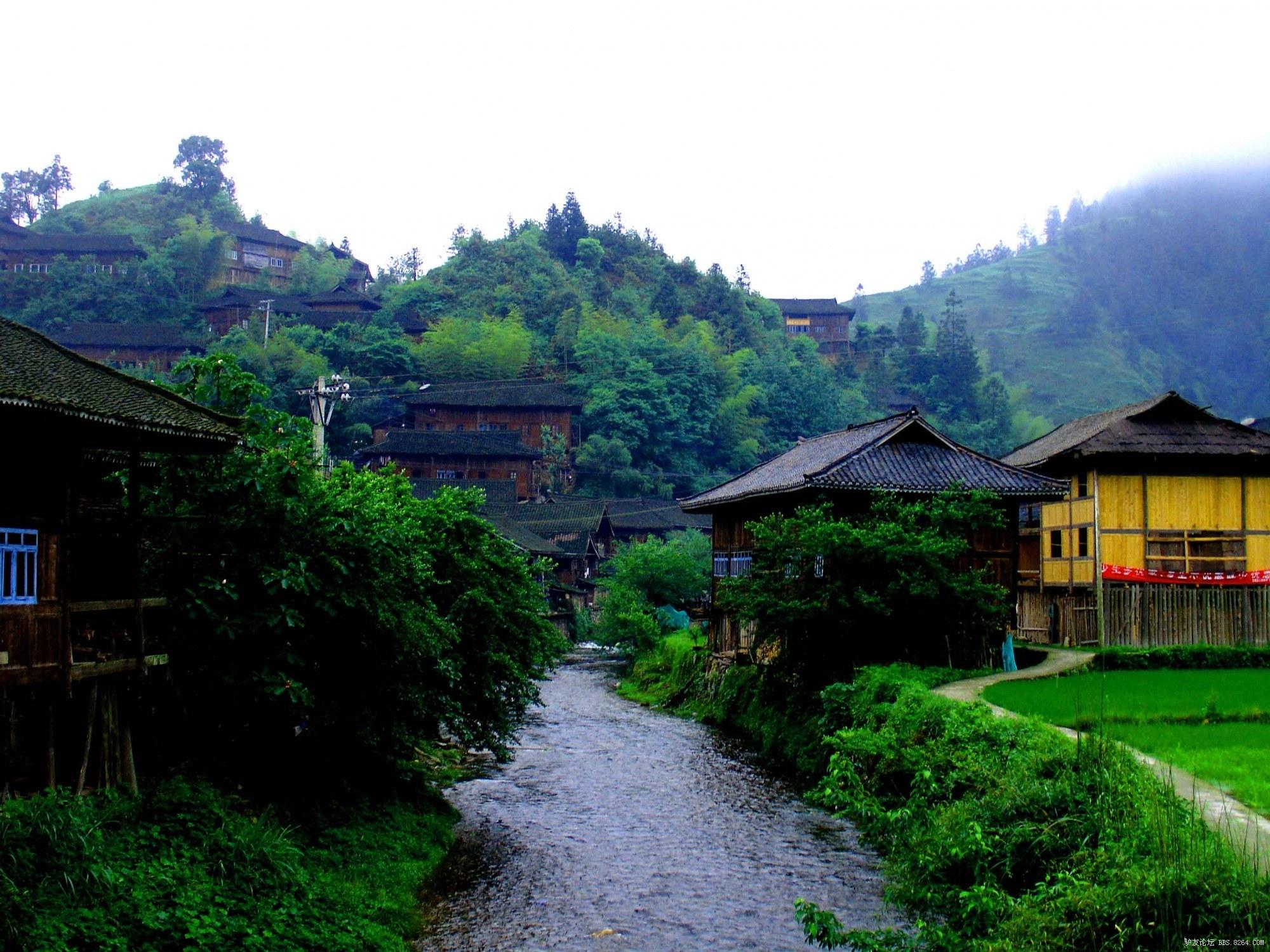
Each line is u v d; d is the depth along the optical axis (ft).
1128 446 107.55
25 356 45.37
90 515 51.90
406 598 63.93
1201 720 64.64
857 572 88.12
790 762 87.86
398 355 327.88
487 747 78.28
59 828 38.47
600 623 191.62
